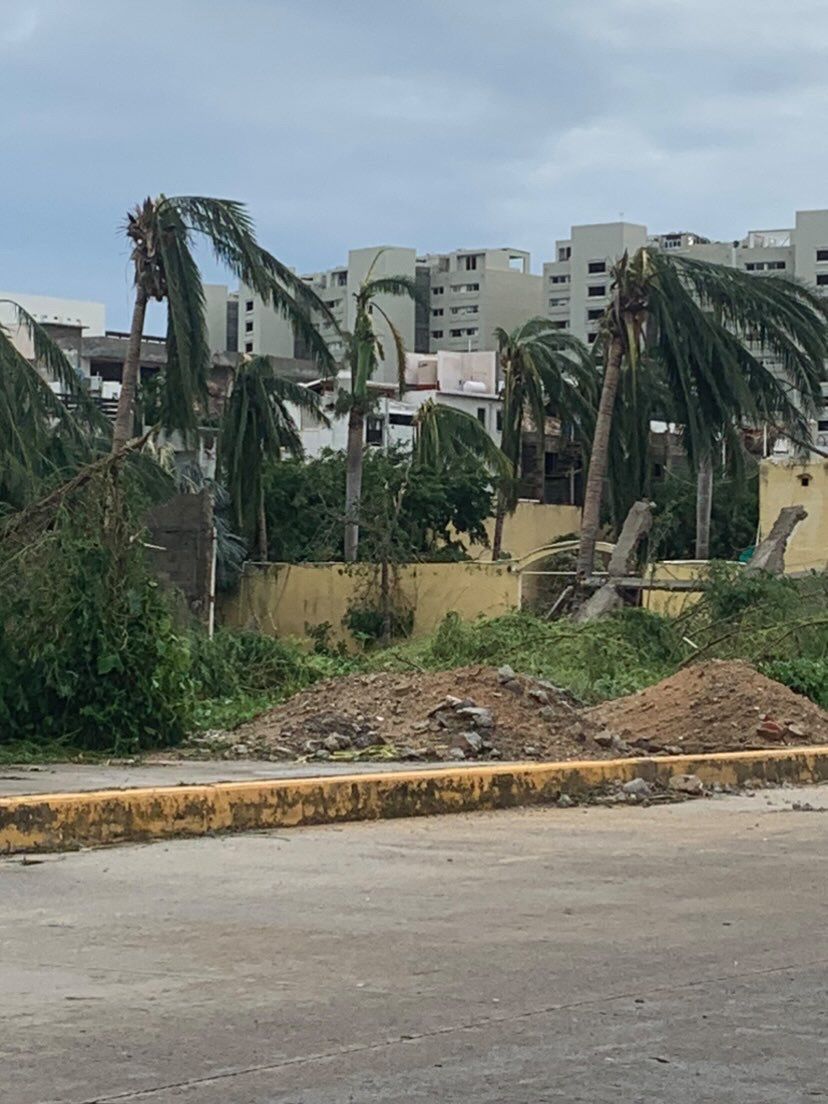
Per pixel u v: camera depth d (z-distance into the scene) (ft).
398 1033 18.78
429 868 30.91
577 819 39.19
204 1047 18.08
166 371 110.93
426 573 123.34
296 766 44.39
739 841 35.40
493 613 119.34
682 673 56.75
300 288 112.78
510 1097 16.44
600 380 153.28
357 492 136.77
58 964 22.11
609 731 51.55
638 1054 18.06
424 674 54.19
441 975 21.71
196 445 119.44
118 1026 18.92
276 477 153.89
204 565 108.27
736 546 183.83
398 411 239.91
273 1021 19.21
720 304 120.16
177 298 108.99
